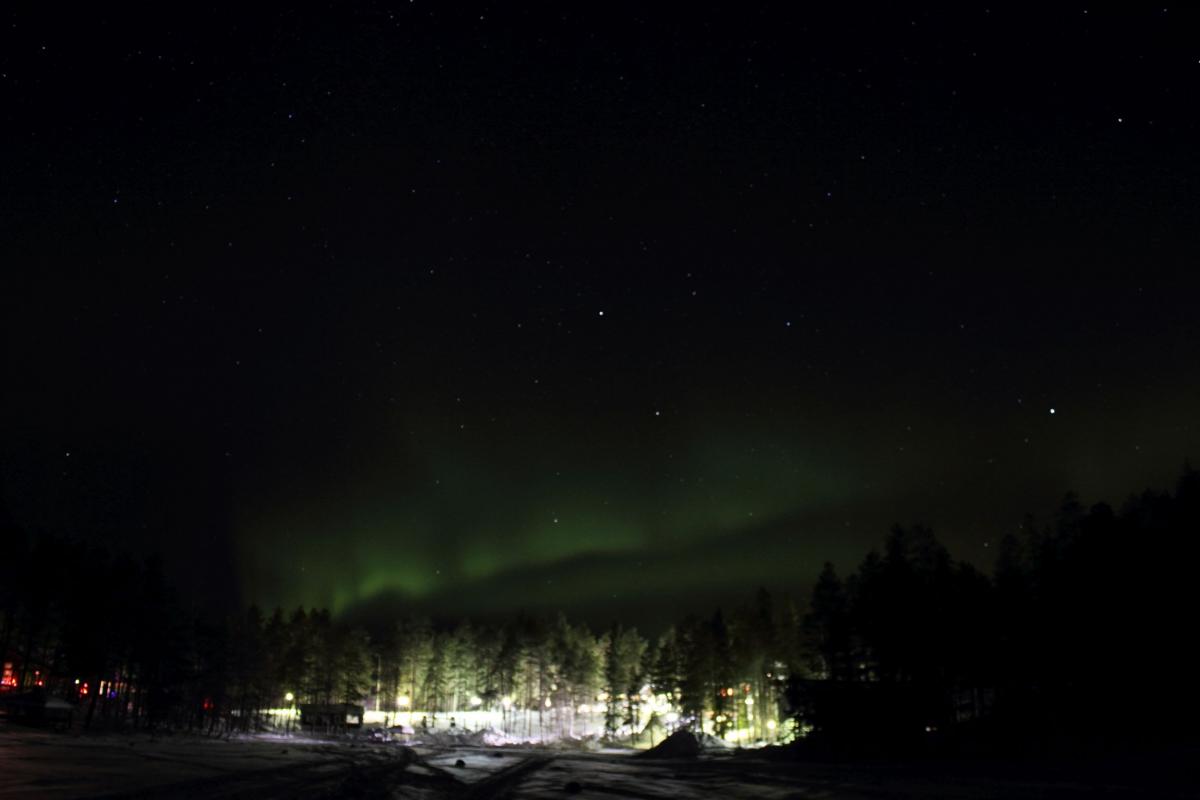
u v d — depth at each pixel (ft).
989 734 217.15
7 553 263.08
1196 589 191.31
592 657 531.50
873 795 142.92
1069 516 277.44
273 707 440.86
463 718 517.55
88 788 128.16
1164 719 188.24
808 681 242.78
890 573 249.75
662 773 212.02
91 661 270.67
